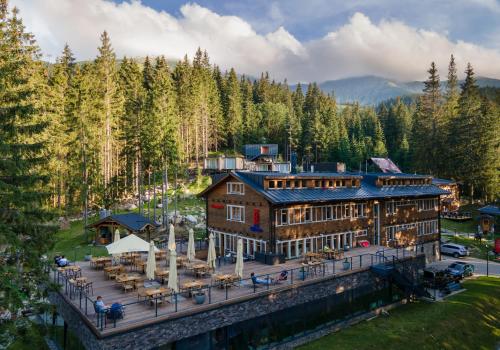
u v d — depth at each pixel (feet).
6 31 128.98
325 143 367.66
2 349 63.72
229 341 79.97
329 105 489.67
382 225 150.30
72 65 243.19
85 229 168.66
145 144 190.90
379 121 452.76
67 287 89.61
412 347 88.89
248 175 126.00
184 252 133.39
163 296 75.97
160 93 224.12
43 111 171.01
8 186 67.36
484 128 264.52
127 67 297.33
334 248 133.49
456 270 140.97
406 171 359.66
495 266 161.48
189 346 73.77
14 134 73.51
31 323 65.98
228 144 380.58
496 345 99.76
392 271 112.06
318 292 97.19
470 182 270.46
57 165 178.29
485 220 221.25
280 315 88.84
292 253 121.70
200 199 234.58
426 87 318.04
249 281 94.48
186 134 295.69
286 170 198.29
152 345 68.59
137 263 106.01
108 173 223.51
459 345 94.63
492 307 117.19
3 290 60.34
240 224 128.26
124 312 72.84
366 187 152.35
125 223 152.76
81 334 72.64
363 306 108.47
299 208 122.83
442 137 294.46
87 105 199.21
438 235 176.04
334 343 88.48
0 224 63.16
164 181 199.72
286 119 394.93
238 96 413.59
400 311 109.50
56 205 194.08
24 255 68.80
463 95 318.04
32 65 150.61
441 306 112.68
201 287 85.15
